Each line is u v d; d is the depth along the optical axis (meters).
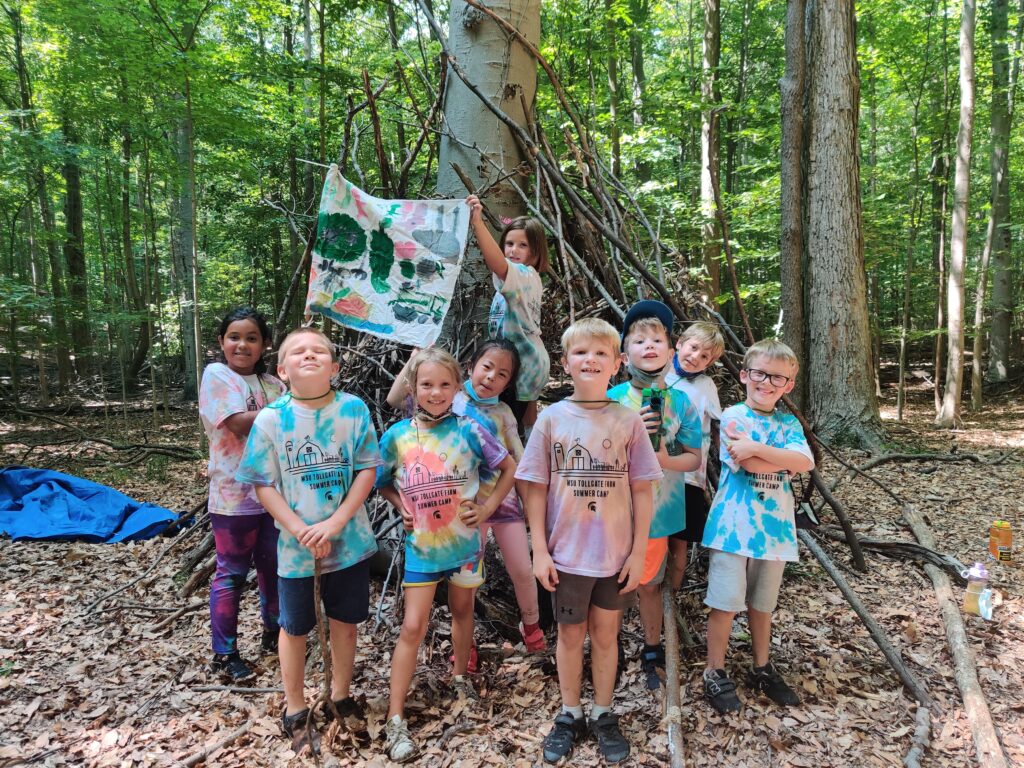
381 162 4.11
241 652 2.86
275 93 9.93
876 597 3.43
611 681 2.18
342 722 2.21
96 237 12.93
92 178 10.32
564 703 2.20
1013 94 11.62
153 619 3.18
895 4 10.64
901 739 2.24
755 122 13.71
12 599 3.42
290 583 2.18
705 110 9.68
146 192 9.62
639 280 3.69
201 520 4.09
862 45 11.35
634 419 2.15
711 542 2.46
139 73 6.59
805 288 8.32
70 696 2.49
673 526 2.53
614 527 2.11
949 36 11.73
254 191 13.05
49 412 10.65
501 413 2.69
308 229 4.47
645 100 10.17
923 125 11.75
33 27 8.76
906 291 11.30
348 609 2.24
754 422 2.47
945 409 9.88
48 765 2.10
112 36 6.35
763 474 2.44
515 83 3.96
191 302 10.88
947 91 11.06
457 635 2.45
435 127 4.19
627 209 4.60
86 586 3.61
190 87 6.83
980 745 2.14
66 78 7.29
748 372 2.52
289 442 2.17
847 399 7.91
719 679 2.41
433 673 2.62
